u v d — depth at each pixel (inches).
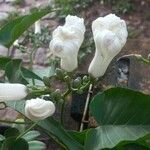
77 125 17.9
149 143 12.6
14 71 13.7
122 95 12.8
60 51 12.4
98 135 12.5
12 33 14.8
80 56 35.7
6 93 12.2
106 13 46.9
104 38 12.2
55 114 17.8
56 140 13.6
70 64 12.8
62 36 12.4
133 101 12.7
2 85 12.3
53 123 12.7
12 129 14.6
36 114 11.8
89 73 13.2
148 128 12.6
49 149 17.3
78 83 12.9
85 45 38.7
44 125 12.6
